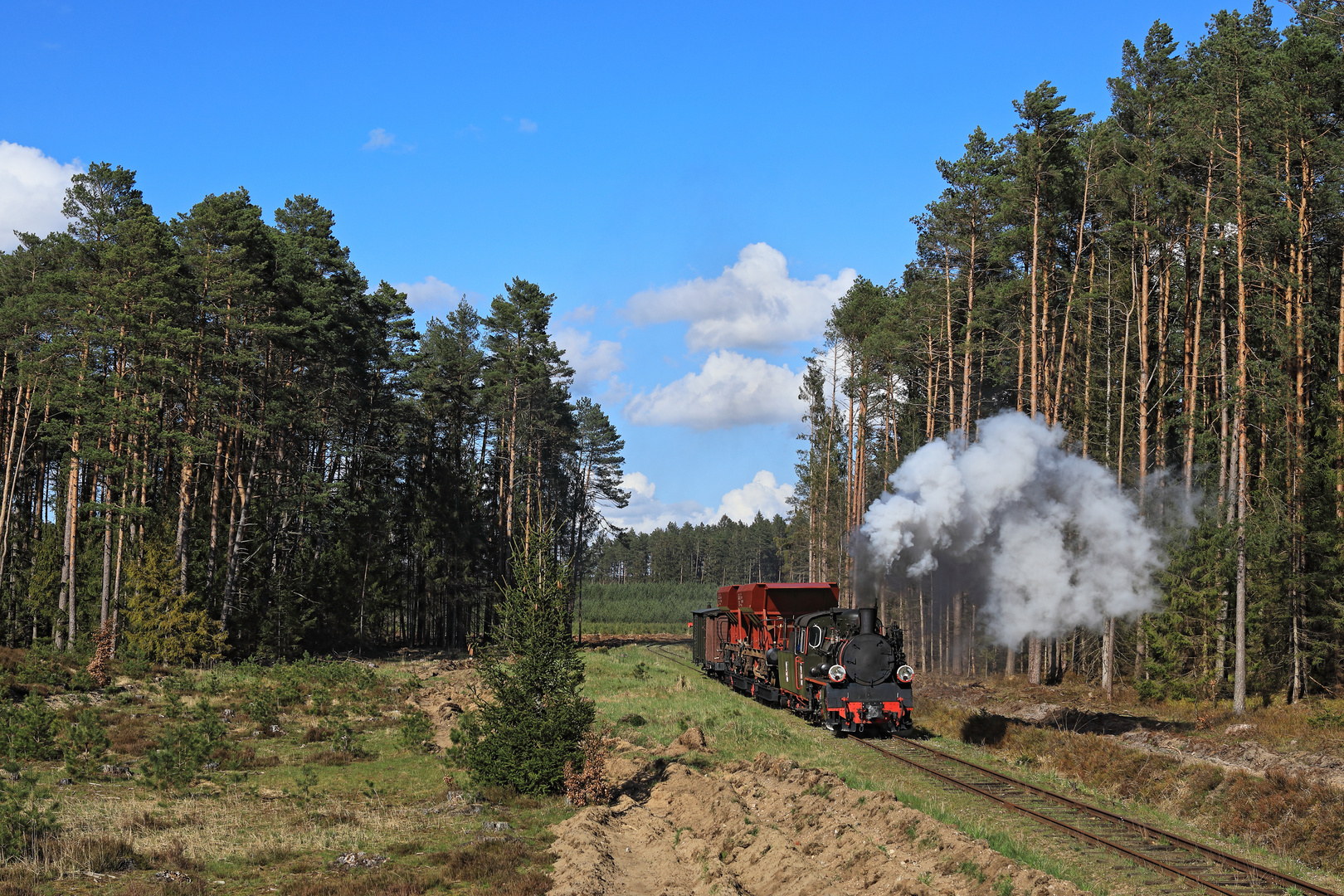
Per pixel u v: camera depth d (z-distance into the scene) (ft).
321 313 166.91
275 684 123.24
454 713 99.40
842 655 83.20
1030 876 38.99
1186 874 41.55
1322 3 117.60
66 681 110.93
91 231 156.25
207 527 162.50
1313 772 66.69
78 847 45.34
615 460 281.33
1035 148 130.82
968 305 152.97
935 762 69.62
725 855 47.19
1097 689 122.72
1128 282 139.95
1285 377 100.63
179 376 142.41
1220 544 101.60
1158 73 146.72
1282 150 105.91
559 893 40.24
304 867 45.47
